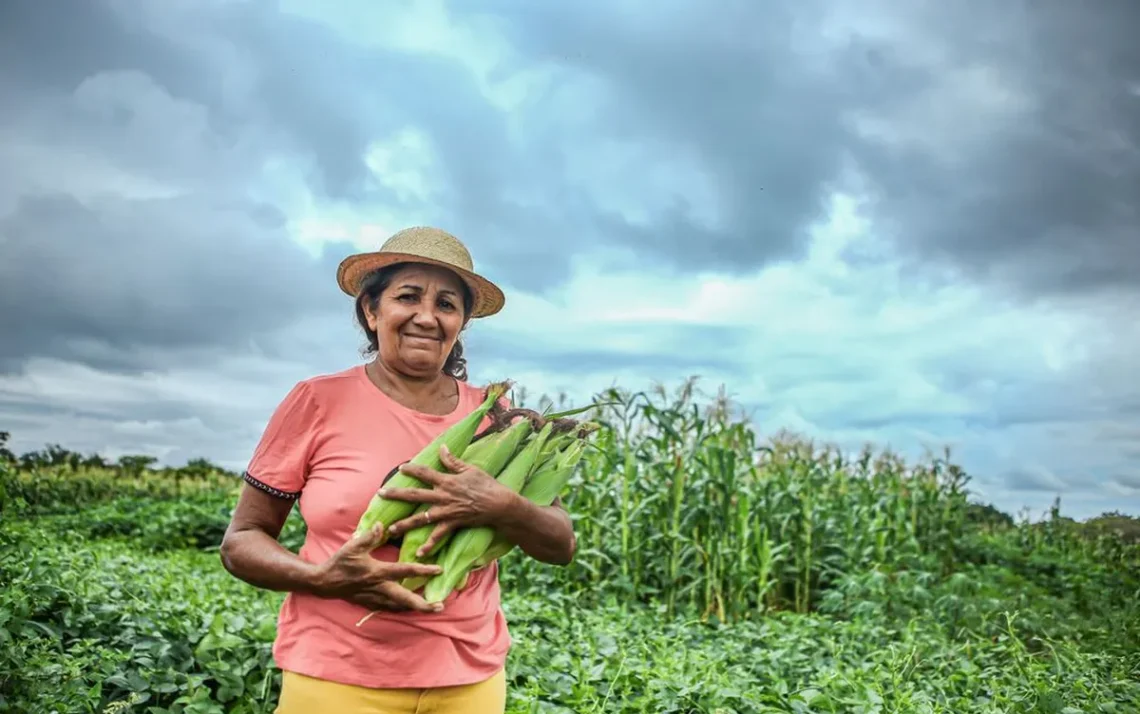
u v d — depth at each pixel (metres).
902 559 12.10
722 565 9.43
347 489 2.84
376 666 2.77
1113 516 15.98
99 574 6.38
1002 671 6.34
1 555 5.62
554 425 3.25
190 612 5.71
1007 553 14.12
